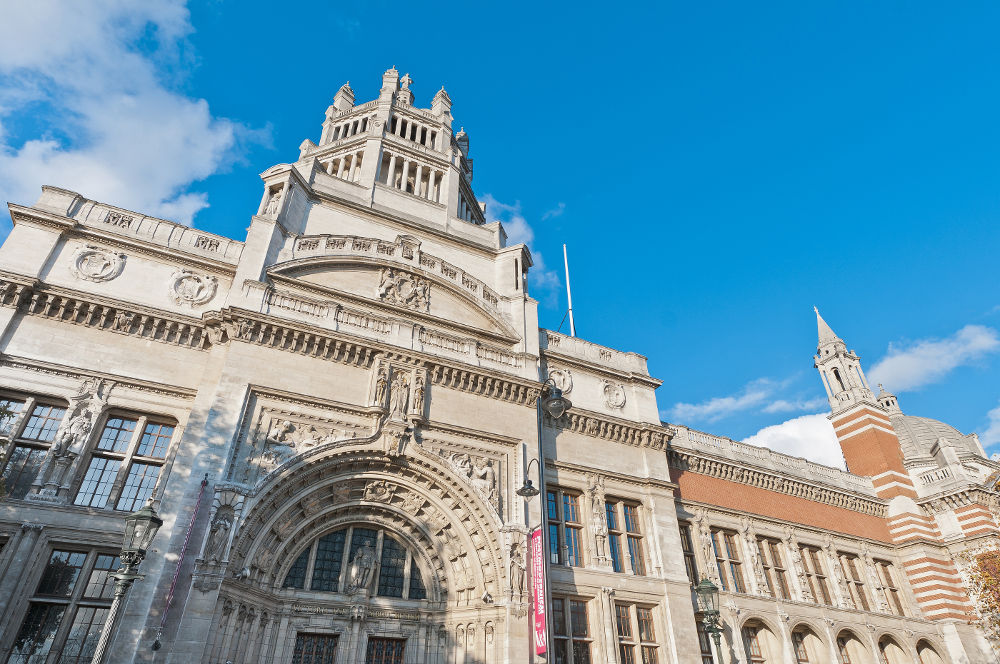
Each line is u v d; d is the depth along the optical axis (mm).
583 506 29016
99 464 21312
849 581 37969
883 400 66125
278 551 22172
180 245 26219
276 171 30188
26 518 19062
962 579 39812
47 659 17969
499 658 22266
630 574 28016
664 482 31531
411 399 25562
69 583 19172
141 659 16969
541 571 23656
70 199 24656
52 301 22172
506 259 35625
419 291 30297
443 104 51094
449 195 40625
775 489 38500
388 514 24969
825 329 53562
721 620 30750
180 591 18188
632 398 34125
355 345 25188
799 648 33656
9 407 20859
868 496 42281
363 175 37406
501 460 26844
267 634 21438
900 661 36031
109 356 22531
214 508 19812
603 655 25312
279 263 26703
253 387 22719
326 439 23266
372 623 23359
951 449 44344
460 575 24562
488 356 29375
